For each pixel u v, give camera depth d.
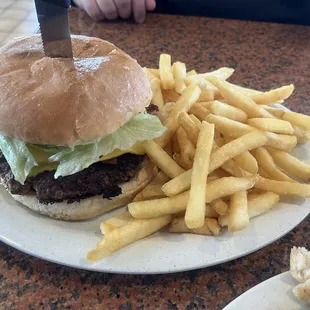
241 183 0.27
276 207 0.29
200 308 0.23
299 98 0.43
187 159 0.29
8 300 0.24
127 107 0.28
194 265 0.25
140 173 0.30
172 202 0.26
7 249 0.27
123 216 0.27
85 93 0.27
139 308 0.23
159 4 0.62
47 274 0.25
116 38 0.53
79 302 0.24
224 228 0.27
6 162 0.30
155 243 0.26
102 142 0.28
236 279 0.25
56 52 0.29
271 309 0.21
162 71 0.36
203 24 0.57
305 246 0.27
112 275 0.25
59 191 0.27
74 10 0.60
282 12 0.61
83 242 0.26
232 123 0.30
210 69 0.47
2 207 0.29
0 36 0.58
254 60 0.49
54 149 0.28
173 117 0.31
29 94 0.27
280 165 0.31
